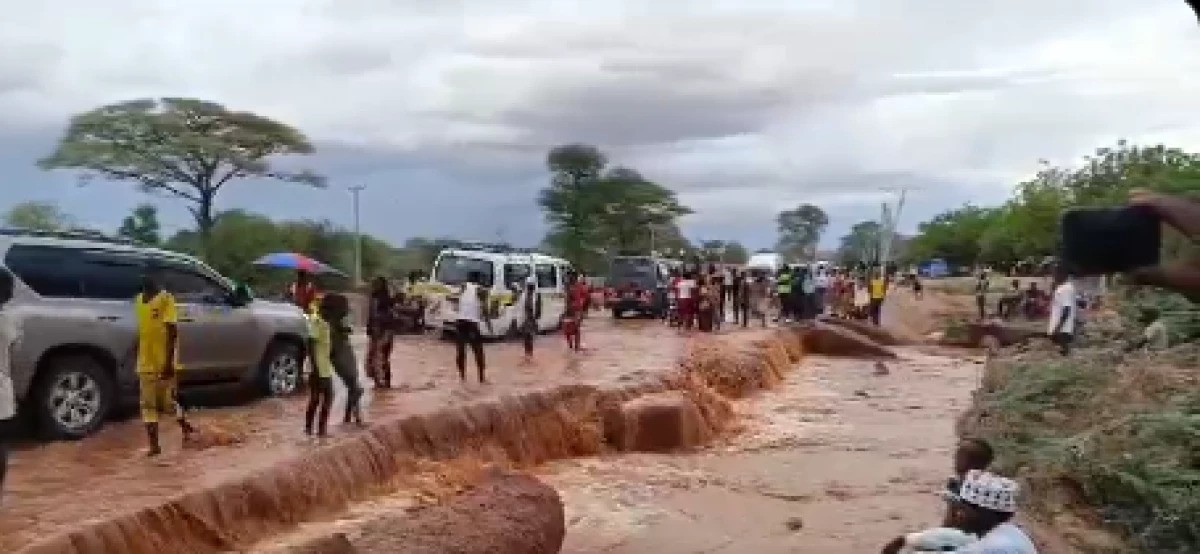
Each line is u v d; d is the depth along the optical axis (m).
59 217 44.03
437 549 7.73
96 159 44.59
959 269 90.56
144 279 10.41
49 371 10.88
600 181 75.00
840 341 29.69
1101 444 10.30
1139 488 9.24
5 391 7.25
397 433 12.12
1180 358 13.24
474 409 13.56
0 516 7.95
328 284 41.72
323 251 53.06
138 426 11.86
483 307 16.59
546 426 14.69
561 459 14.55
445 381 16.36
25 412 10.92
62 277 11.25
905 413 19.20
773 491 12.90
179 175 46.69
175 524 8.38
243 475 9.46
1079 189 48.06
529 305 20.72
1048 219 49.69
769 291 43.38
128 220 47.28
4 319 7.32
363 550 7.62
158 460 10.09
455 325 16.59
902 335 34.88
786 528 11.28
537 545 8.87
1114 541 8.97
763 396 21.25
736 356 22.11
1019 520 8.81
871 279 39.66
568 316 22.78
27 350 10.60
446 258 25.09
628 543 10.63
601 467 14.14
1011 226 55.19
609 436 15.41
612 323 33.25
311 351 11.55
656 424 15.29
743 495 12.70
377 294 15.41
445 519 8.45
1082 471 9.98
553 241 74.44
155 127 45.50
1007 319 36.19
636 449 15.27
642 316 36.28
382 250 57.19
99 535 7.60
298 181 50.19
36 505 8.30
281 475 9.81
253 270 41.91
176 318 10.69
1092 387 12.91
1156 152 45.34
